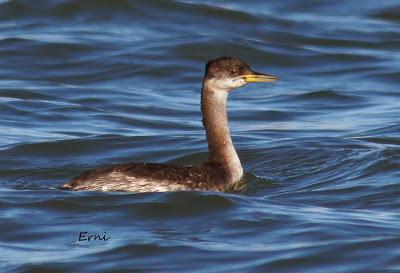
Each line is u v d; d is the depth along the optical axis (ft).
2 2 88.22
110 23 87.71
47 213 47.19
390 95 74.18
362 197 50.21
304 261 41.98
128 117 67.21
